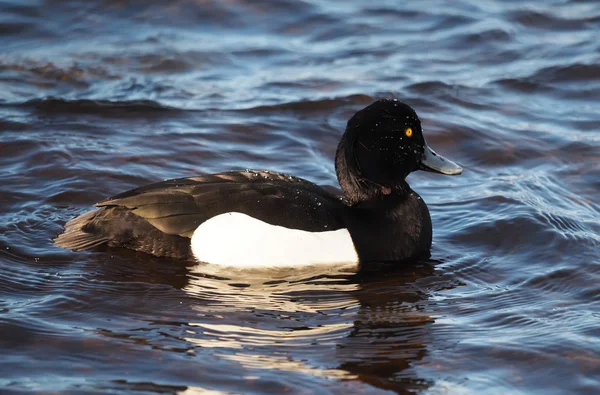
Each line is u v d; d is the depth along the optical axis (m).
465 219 11.74
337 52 17.50
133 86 15.77
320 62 17.06
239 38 17.97
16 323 8.76
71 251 10.29
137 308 9.18
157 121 14.48
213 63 16.86
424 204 10.95
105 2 18.77
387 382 7.94
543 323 9.07
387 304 9.47
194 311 9.14
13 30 17.66
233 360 8.22
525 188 12.61
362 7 19.36
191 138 13.91
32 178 12.25
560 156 13.69
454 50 17.59
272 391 7.74
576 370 8.17
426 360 8.33
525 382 8.00
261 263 9.94
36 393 7.58
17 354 8.23
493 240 11.16
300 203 10.16
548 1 19.62
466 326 9.02
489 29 18.27
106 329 8.74
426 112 15.05
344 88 15.89
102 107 14.84
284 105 15.17
